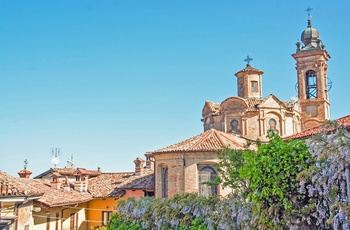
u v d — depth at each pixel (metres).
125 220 21.83
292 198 11.66
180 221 17.84
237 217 14.68
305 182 11.41
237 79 46.88
